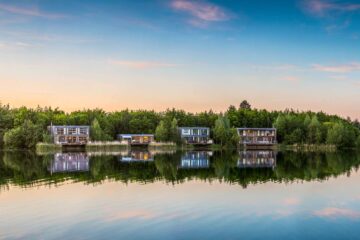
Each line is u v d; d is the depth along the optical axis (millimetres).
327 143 147750
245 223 29891
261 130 164625
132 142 146875
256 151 134000
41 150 122750
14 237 26328
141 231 27703
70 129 143375
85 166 69562
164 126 153000
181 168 68125
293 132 161875
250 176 56469
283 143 163375
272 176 56594
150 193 41531
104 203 36438
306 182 50250
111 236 26594
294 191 43312
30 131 132500
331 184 48500
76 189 43875
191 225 29234
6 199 38156
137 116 178500
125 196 39812
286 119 174500
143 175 56844
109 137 147500
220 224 29531
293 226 29281
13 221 30094
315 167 71000
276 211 33719
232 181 50906
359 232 27984
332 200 38656
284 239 26406
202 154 112312
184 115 190750
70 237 26344
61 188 44531
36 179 51844
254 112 199375
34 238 26156
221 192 42344
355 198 39656
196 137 158125
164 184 47812
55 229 28062
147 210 33719
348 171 63656
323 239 26469
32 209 34000
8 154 104938
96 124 146500
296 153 120438
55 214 32219
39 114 169250
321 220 30984
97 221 30141
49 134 141375
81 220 30406
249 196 40125
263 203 36844
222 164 77375
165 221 30203
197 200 37875
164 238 26281
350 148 151125
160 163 77688
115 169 64812
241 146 155625
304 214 32781
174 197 39344
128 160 84562
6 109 164375
